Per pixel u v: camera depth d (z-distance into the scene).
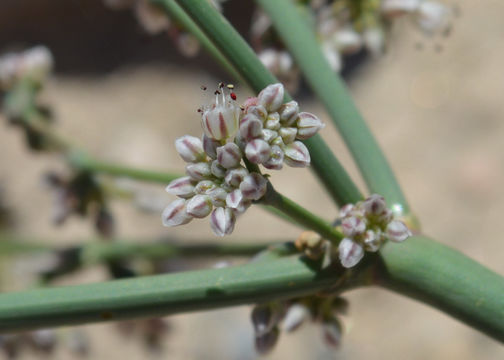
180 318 0.27
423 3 0.14
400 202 0.12
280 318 0.12
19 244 0.15
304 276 0.11
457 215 0.28
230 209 0.11
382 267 0.11
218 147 0.11
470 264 0.11
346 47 0.14
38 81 0.15
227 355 0.26
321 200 0.29
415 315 0.26
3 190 0.22
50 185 0.15
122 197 0.15
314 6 0.14
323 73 0.12
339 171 0.11
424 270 0.11
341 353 0.26
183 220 0.11
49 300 0.11
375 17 0.14
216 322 0.27
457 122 0.30
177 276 0.11
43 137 0.15
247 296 0.11
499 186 0.28
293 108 0.11
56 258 0.14
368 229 0.11
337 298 0.12
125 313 0.11
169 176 0.14
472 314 0.11
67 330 0.15
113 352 0.27
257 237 0.29
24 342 0.15
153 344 0.16
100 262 0.14
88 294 0.11
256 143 0.10
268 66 0.13
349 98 0.12
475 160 0.28
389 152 0.30
